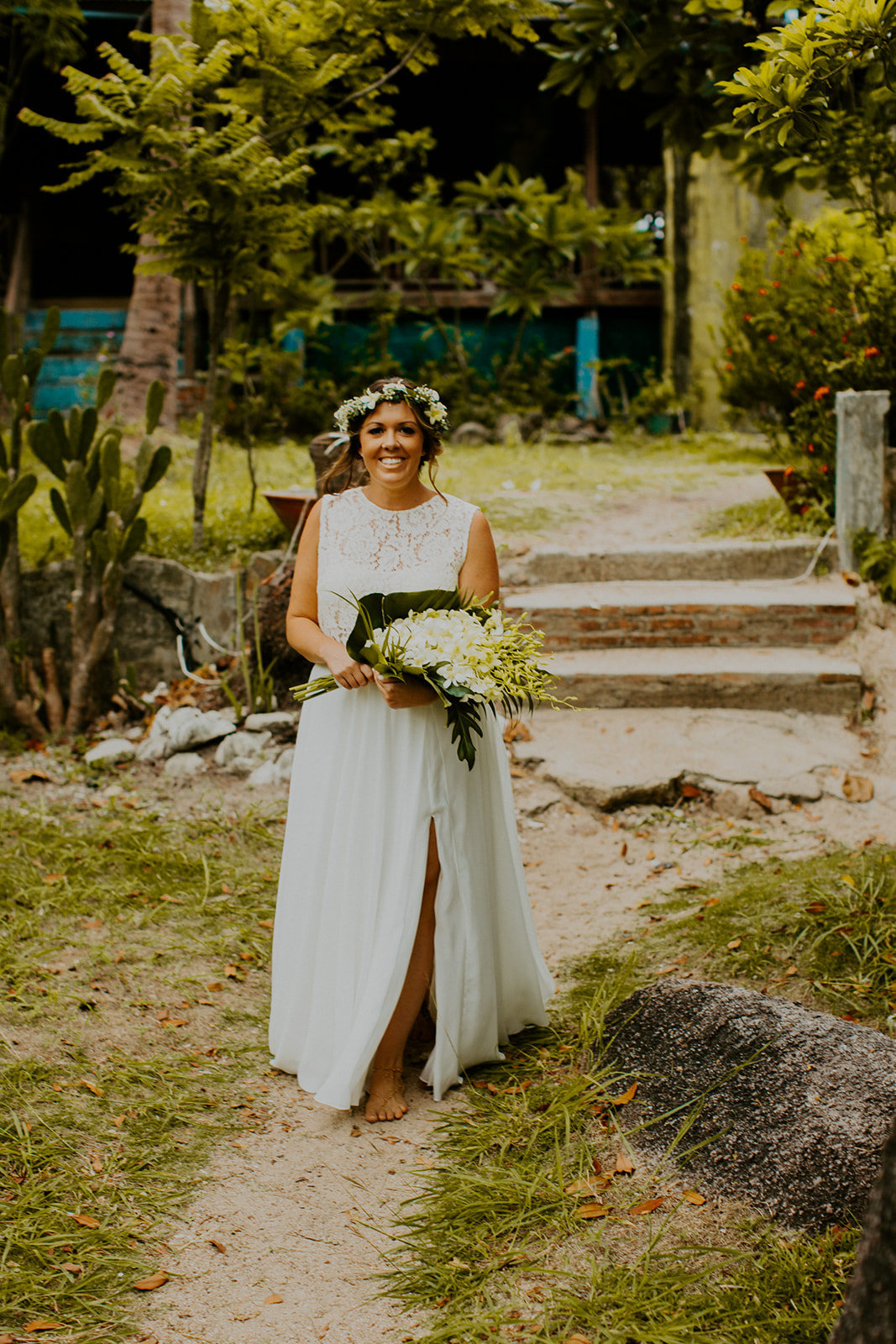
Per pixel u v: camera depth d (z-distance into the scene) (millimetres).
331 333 13344
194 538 6453
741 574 6352
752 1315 2066
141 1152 2637
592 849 4547
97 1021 3189
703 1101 2631
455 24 6078
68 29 9219
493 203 12477
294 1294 2201
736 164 6320
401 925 2732
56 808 4781
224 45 5520
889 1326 1464
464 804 2848
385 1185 2553
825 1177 2340
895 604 5836
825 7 3074
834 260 6883
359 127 7707
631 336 13719
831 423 6508
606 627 5805
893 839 4422
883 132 5348
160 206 5953
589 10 5496
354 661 2725
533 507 7695
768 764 4977
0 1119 2693
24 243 12445
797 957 3465
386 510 2881
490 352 13711
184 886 4090
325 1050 2859
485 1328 2072
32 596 5980
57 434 5492
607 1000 3227
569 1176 2533
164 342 10078
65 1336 2074
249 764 5180
